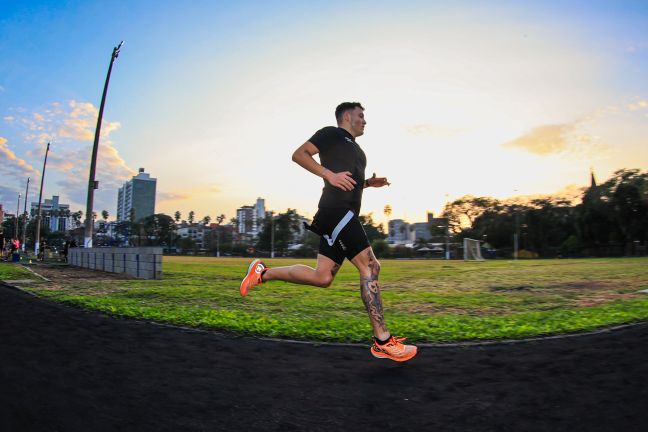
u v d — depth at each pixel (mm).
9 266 17938
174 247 127750
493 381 2859
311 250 93750
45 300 7211
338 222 3209
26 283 11109
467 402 2477
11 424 2033
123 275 14828
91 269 18359
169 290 9586
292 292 9680
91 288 10000
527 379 2877
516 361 3387
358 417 2279
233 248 106812
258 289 10312
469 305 7695
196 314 5852
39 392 2471
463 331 4867
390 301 8297
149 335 4277
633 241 62062
